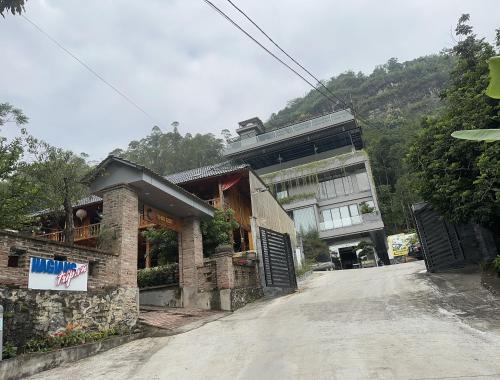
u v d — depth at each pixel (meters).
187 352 6.86
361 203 38.41
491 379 4.04
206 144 52.19
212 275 12.71
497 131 2.07
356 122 40.81
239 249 21.91
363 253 35.44
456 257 13.58
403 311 8.39
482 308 7.71
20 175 10.23
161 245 14.72
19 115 10.25
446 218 12.25
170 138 53.41
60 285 7.57
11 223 9.95
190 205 12.57
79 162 11.36
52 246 7.61
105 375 5.84
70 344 7.27
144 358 6.78
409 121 57.28
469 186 10.98
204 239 14.48
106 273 8.91
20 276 6.83
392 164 47.53
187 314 10.95
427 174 12.18
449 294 9.70
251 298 13.70
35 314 6.91
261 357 5.91
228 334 8.09
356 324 7.56
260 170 45.56
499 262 10.16
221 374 5.29
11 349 6.12
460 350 5.17
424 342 5.74
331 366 5.02
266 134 44.19
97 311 8.34
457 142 10.91
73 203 11.58
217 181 20.08
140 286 14.01
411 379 4.25
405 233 38.31
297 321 8.65
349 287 13.91
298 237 27.30
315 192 40.03
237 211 21.44
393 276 15.61
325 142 43.34
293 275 16.69
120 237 9.62
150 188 10.75
